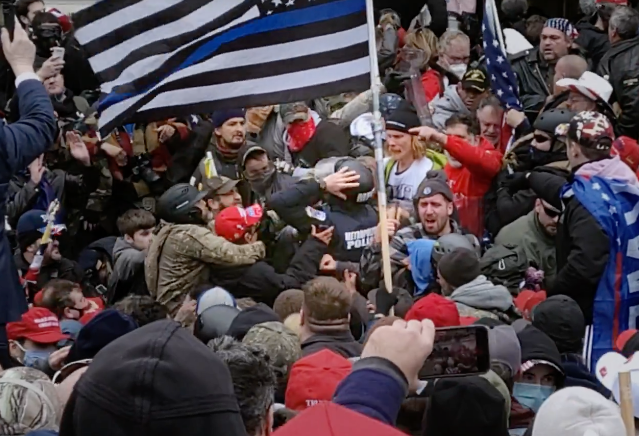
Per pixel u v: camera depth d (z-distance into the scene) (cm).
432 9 1189
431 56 1048
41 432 346
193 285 714
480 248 815
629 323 669
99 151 904
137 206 913
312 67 638
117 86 631
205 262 711
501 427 385
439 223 743
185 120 907
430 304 525
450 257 634
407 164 827
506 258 738
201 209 729
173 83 634
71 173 900
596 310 664
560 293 673
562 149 800
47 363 598
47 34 952
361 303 629
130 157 909
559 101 887
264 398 369
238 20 629
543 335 539
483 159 820
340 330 531
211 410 255
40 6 1034
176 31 627
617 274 663
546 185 736
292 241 749
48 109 526
